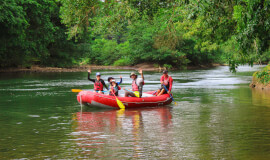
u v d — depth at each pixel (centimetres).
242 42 823
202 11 1015
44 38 4050
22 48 3703
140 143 662
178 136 721
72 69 4731
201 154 583
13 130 798
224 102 1298
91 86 2061
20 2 3522
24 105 1249
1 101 1365
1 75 3216
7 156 579
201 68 5466
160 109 1153
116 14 1830
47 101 1366
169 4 1761
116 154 587
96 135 738
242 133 746
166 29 1845
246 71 4131
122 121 918
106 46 6988
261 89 1814
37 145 652
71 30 2011
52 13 4375
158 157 568
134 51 5591
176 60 5262
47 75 3272
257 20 795
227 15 1166
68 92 1717
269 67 1816
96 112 1092
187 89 1853
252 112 1048
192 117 972
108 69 5034
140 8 1858
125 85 2091
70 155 583
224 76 3117
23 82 2375
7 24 3092
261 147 625
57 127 834
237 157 564
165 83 1299
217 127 817
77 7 1903
